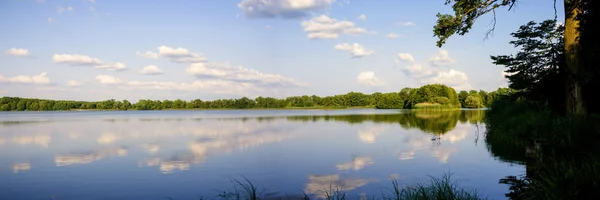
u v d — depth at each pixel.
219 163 16.73
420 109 126.25
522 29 27.30
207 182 12.99
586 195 7.45
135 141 26.84
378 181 12.59
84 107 186.00
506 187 11.10
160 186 12.51
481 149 19.45
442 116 64.62
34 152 21.30
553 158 10.58
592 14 15.56
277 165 16.02
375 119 57.22
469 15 18.12
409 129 34.84
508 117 26.08
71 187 12.57
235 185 12.48
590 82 15.52
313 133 32.06
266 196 11.03
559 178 8.31
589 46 15.83
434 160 16.41
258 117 75.56
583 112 15.92
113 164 16.84
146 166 16.23
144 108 194.12
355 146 22.20
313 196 10.88
